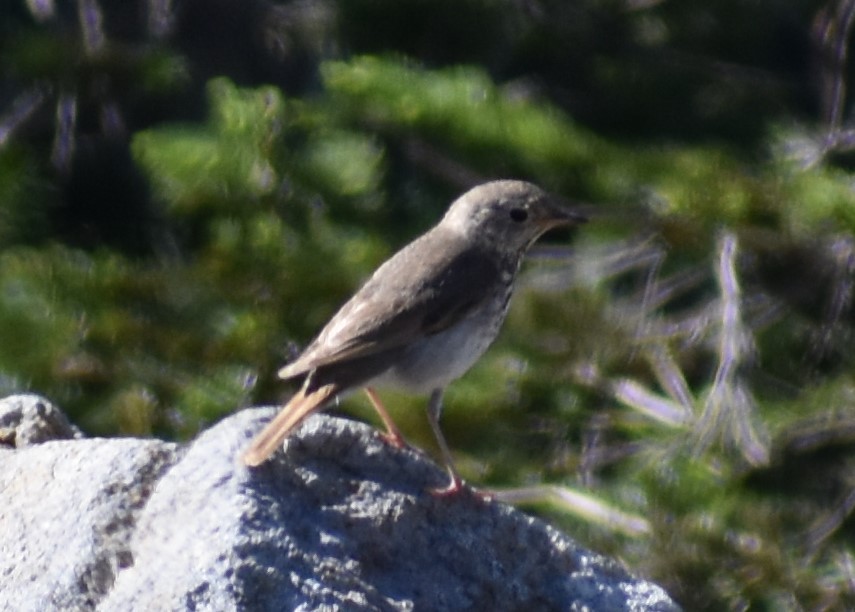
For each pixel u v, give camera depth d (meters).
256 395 14.37
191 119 18.56
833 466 15.24
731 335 14.51
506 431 14.69
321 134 15.09
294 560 7.50
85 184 17.56
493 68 19.16
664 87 19.56
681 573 13.93
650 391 15.18
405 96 15.00
